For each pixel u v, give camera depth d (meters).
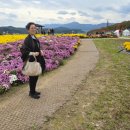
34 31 10.07
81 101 10.08
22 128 7.89
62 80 13.38
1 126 8.04
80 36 56.59
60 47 23.84
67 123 8.19
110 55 23.12
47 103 9.89
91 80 13.26
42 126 8.00
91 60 20.00
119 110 9.18
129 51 26.48
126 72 15.18
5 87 11.43
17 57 18.11
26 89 11.91
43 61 10.54
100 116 8.69
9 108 9.46
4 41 31.27
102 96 10.64
